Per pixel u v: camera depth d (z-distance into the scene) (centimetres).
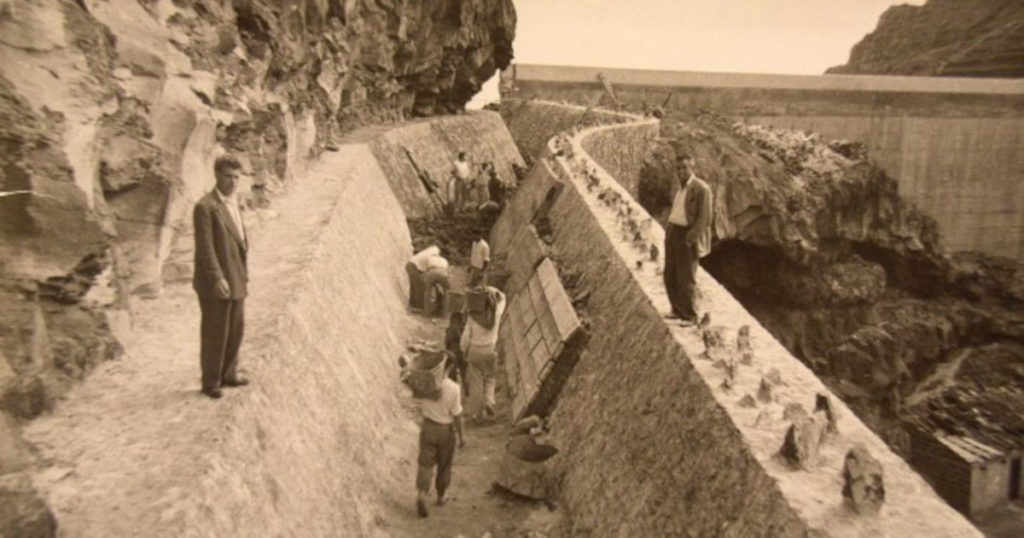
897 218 5112
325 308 1172
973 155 6606
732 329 921
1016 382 4453
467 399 1370
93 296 828
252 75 1581
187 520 549
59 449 643
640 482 802
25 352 689
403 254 2198
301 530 734
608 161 3219
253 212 1420
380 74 3256
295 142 1917
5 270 694
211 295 721
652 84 6316
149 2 1133
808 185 4559
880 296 4747
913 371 4697
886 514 520
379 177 2519
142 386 773
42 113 769
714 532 614
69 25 851
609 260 1284
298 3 1909
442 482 1038
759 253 4416
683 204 905
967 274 5294
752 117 6353
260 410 769
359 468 991
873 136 6506
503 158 4359
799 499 537
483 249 1792
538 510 1027
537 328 1396
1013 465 2280
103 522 542
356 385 1148
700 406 734
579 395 1127
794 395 722
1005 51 7819
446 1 4041
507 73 6322
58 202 765
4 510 497
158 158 1039
